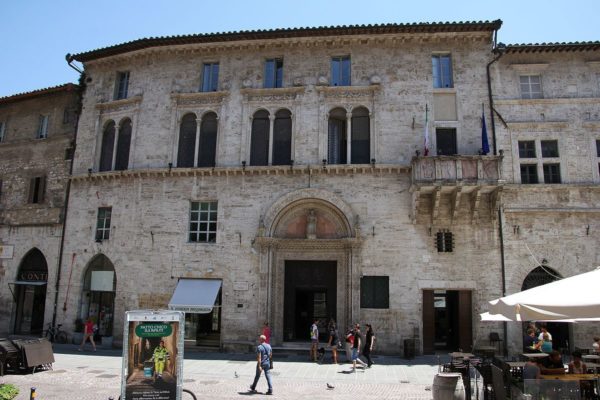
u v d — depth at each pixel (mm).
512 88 28688
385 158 28328
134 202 30359
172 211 29672
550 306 11383
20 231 33531
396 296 26703
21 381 19078
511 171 27516
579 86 28438
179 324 13273
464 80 28953
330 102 29562
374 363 23734
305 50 30500
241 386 18516
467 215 27078
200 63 31719
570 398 12320
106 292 30844
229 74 30984
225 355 26156
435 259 26875
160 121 31219
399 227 27391
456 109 28734
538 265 26375
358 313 26641
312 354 24562
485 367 16109
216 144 30219
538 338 22688
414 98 29000
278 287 28406
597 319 11586
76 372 21000
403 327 26375
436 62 29828
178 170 29750
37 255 33281
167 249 29250
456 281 26562
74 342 29859
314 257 28516
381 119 28828
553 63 28812
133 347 13047
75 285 30703
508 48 28266
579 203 26938
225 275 28328
